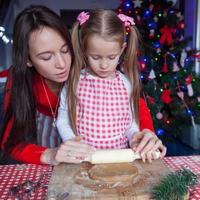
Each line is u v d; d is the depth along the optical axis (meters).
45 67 0.88
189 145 2.74
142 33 2.24
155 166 0.79
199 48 2.50
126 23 1.01
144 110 1.11
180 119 2.41
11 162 1.10
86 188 0.68
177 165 0.85
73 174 0.76
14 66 0.92
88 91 1.05
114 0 3.59
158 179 0.72
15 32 0.88
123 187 0.68
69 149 0.84
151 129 1.07
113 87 1.06
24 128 0.97
